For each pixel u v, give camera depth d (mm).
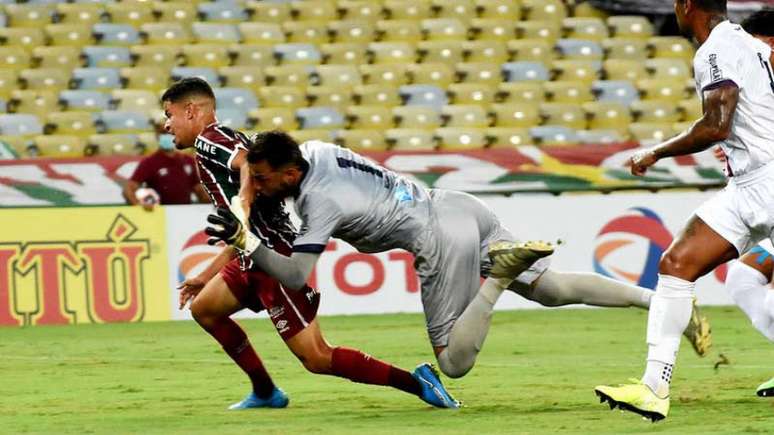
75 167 47688
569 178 49531
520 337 39312
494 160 49188
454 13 66812
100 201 47812
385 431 20484
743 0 63625
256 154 21141
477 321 22422
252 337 40781
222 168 22844
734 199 20766
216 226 20750
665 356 20531
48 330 43750
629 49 65062
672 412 22234
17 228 45875
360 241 22453
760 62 20359
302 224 22141
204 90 23359
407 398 25656
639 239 48625
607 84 61875
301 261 21469
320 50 63125
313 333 23266
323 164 21734
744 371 29266
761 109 20344
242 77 60844
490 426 20875
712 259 20812
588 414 22266
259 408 24516
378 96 60406
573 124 59781
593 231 48469
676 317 20688
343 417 22703
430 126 58531
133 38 62969
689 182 49875
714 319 44188
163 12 64750
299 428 21125
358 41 64625
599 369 30719
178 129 23297
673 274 20828
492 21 66062
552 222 48344
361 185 21922
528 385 27578
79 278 46031
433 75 62188
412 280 47875
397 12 66438
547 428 20453
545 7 67625
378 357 34688
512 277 22250
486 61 64000
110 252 46188
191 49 61969
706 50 20234
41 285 45875
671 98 62125
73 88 59750
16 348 38312
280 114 57781
